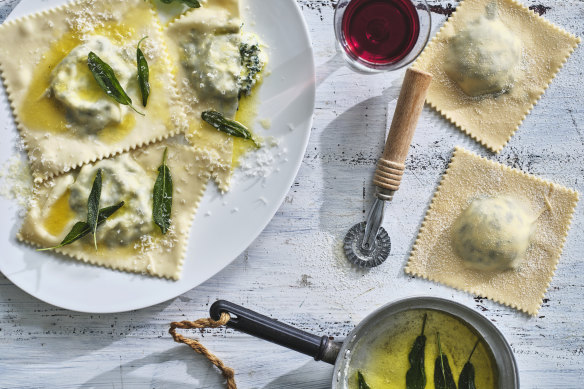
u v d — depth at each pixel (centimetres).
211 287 71
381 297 71
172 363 71
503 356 67
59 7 67
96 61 65
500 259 70
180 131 68
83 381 70
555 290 71
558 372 71
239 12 68
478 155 71
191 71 68
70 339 70
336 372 63
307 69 68
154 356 71
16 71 67
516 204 70
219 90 67
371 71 69
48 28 67
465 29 70
